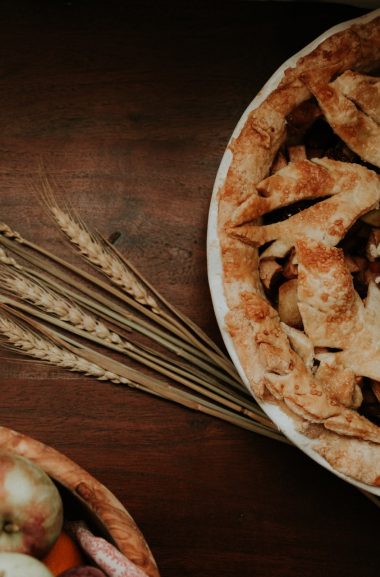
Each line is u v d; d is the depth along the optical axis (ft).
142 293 2.05
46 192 2.12
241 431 2.12
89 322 2.05
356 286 2.00
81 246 2.03
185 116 2.14
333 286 1.86
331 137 2.03
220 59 2.14
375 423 2.00
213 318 2.12
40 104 2.13
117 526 1.70
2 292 2.12
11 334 2.01
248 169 1.90
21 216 2.12
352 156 1.98
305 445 1.89
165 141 2.14
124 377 2.07
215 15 2.14
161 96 2.14
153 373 2.12
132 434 2.11
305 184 1.89
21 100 2.13
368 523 2.13
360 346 1.89
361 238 1.99
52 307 2.03
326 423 1.86
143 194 2.13
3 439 1.72
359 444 1.89
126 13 2.14
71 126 2.13
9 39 2.13
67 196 2.13
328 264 1.86
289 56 2.15
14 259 2.12
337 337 1.89
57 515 1.67
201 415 2.12
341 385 1.88
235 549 2.11
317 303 1.87
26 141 2.13
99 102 2.13
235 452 2.12
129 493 2.10
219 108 2.14
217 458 2.12
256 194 1.89
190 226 2.13
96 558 1.69
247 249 1.90
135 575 1.66
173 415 2.12
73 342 2.07
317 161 1.92
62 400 2.10
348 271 1.88
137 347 2.12
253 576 2.10
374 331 1.89
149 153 2.14
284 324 1.93
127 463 2.10
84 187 2.13
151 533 2.10
